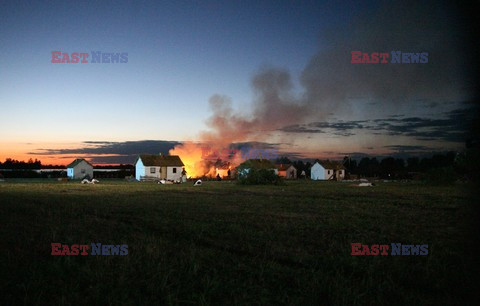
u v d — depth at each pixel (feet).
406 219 56.95
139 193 117.39
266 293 25.48
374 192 118.11
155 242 39.63
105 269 30.83
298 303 23.76
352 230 47.67
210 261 32.91
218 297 25.21
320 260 33.42
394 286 26.40
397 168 321.32
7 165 338.75
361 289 26.08
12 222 54.60
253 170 182.60
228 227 49.14
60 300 24.25
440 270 29.76
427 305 23.16
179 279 28.40
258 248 37.78
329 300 24.43
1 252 35.99
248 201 87.86
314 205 78.02
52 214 64.39
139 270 30.40
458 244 38.75
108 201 88.07
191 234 44.91
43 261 32.91
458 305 23.12
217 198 96.78
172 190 133.39
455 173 159.84
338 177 305.12
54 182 207.21
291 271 29.91
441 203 80.23
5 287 26.71
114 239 42.04
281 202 85.10
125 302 24.35
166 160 271.49
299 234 44.93
